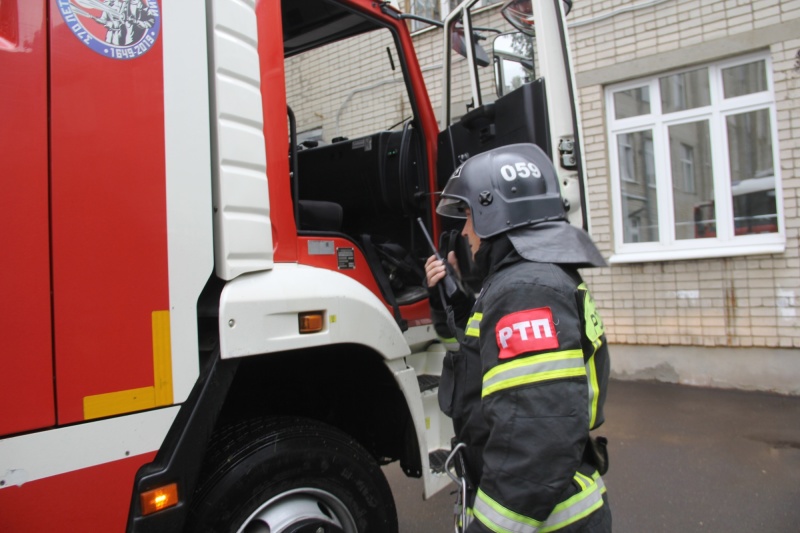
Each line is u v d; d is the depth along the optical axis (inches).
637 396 201.0
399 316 92.7
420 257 109.2
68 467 48.8
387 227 115.6
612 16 218.2
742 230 204.5
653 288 215.6
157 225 55.7
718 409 182.2
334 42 118.7
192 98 59.8
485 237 56.9
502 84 116.0
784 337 191.3
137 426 53.4
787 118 188.7
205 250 59.7
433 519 128.4
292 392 88.9
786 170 189.5
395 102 121.3
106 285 51.6
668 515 123.3
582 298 53.4
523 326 48.7
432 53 161.5
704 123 209.3
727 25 196.9
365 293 81.6
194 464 57.3
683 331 209.9
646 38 212.2
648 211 222.7
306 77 124.0
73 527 48.8
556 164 91.7
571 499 52.2
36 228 47.4
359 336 77.7
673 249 217.5
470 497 58.8
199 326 63.7
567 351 47.9
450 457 59.6
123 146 53.5
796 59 185.9
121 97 53.7
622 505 128.8
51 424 47.8
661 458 150.6
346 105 126.3
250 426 70.5
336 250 83.6
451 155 111.0
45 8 49.2
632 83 221.1
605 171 224.4
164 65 57.5
